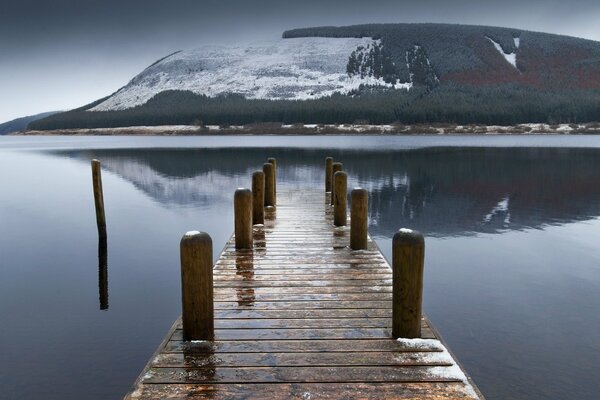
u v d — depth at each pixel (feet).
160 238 45.91
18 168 111.34
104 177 92.63
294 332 13.61
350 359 12.07
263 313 15.02
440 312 26.37
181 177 91.35
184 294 12.94
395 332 13.20
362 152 147.02
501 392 18.30
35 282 32.91
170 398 10.46
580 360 20.80
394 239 13.04
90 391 18.75
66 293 30.53
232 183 82.79
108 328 24.85
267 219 31.91
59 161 130.00
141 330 24.57
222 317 14.70
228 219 54.24
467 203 61.41
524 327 24.36
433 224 49.73
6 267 36.52
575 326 24.45
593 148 159.53
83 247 42.83
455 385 10.96
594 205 59.72
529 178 84.12
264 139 278.26
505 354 21.42
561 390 18.38
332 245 24.17
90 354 21.84
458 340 22.88
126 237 46.39
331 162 46.42
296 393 10.65
